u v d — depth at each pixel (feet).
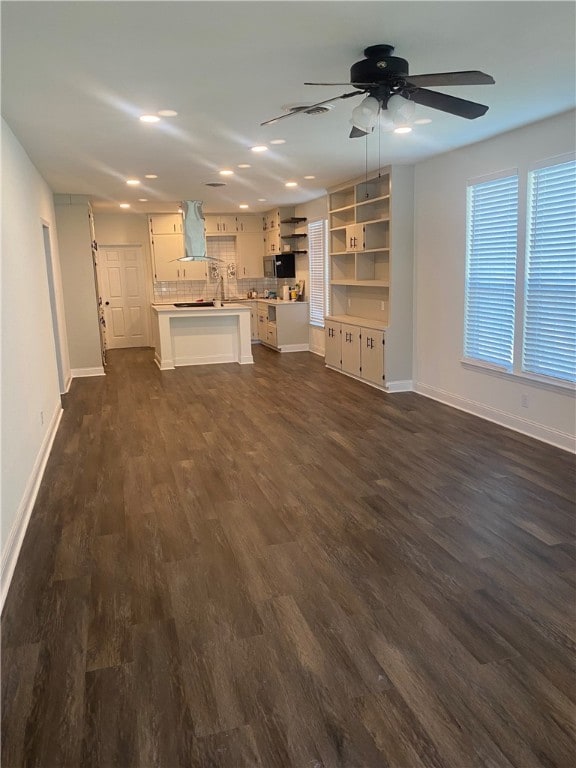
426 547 9.90
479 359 17.76
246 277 36.91
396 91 9.05
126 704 6.47
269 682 6.77
